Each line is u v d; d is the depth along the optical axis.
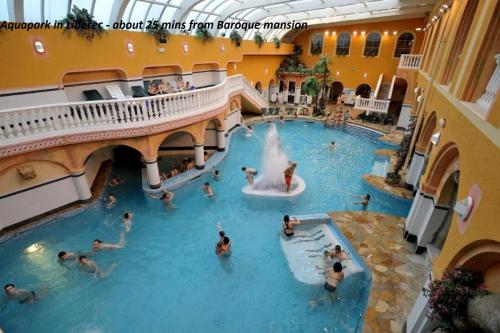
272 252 9.62
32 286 8.18
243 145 19.59
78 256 9.22
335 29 28.56
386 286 7.63
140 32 14.48
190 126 13.41
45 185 10.27
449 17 10.71
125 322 7.27
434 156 7.83
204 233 10.56
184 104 12.54
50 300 7.80
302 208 12.12
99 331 7.04
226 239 9.23
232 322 7.28
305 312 7.49
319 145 20.28
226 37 22.30
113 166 15.59
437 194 7.90
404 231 9.72
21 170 9.40
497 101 3.91
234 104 21.88
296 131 23.48
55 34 10.80
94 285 8.29
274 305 7.72
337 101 30.23
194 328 7.13
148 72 16.75
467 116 5.32
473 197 4.20
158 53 15.87
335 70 29.98
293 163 12.45
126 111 10.77
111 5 12.83
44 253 9.34
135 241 10.05
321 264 8.92
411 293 7.43
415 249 8.96
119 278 8.55
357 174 15.50
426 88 12.52
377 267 8.29
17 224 9.88
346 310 7.45
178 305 7.74
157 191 12.72
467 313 3.70
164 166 15.84
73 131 10.08
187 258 9.35
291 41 31.70
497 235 3.22
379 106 23.92
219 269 8.93
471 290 3.82
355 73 29.00
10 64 9.66
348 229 10.05
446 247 5.02
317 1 18.73
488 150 3.94
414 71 20.86
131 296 7.99
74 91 12.75
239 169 15.74
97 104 10.23
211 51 20.44
